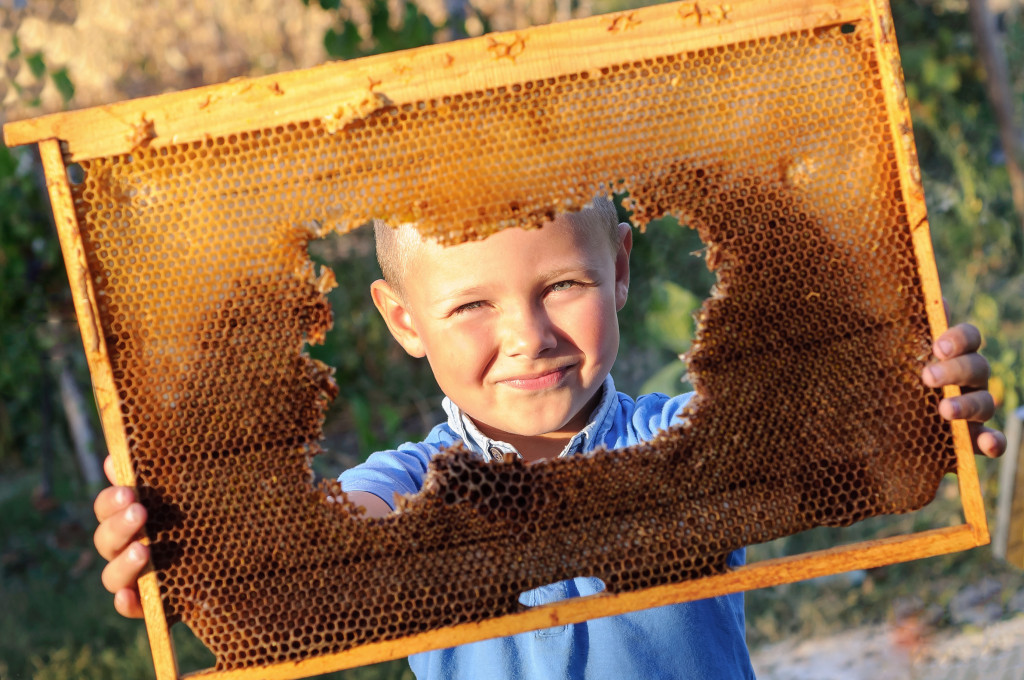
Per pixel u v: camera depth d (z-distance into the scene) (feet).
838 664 11.78
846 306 5.31
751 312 5.30
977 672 11.02
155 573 5.17
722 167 5.24
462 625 5.26
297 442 5.29
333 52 14.92
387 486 6.22
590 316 6.10
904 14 17.28
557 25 5.14
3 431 23.52
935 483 5.34
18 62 21.13
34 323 19.69
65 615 15.20
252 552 5.25
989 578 13.08
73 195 5.08
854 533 13.92
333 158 5.16
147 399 5.19
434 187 5.19
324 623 5.24
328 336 15.84
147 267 5.16
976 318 15.85
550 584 5.65
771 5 5.20
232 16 24.00
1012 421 11.34
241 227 5.18
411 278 6.14
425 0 17.15
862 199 5.29
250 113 5.10
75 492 20.68
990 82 14.87
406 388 17.97
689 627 6.32
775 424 5.35
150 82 24.64
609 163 5.21
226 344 5.23
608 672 6.23
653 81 5.20
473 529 5.31
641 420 6.88
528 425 6.22
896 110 5.16
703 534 5.33
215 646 5.24
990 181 16.88
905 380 5.34
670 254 18.10
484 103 5.16
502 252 5.78
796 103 5.25
